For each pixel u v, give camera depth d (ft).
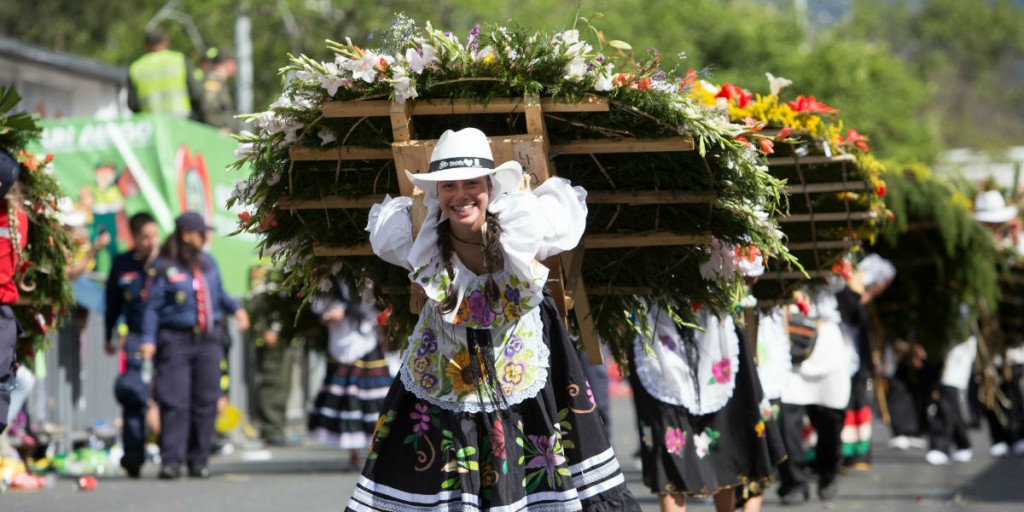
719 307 32.12
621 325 32.22
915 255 63.26
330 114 27.94
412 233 27.55
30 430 60.70
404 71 27.50
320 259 31.04
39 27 184.65
